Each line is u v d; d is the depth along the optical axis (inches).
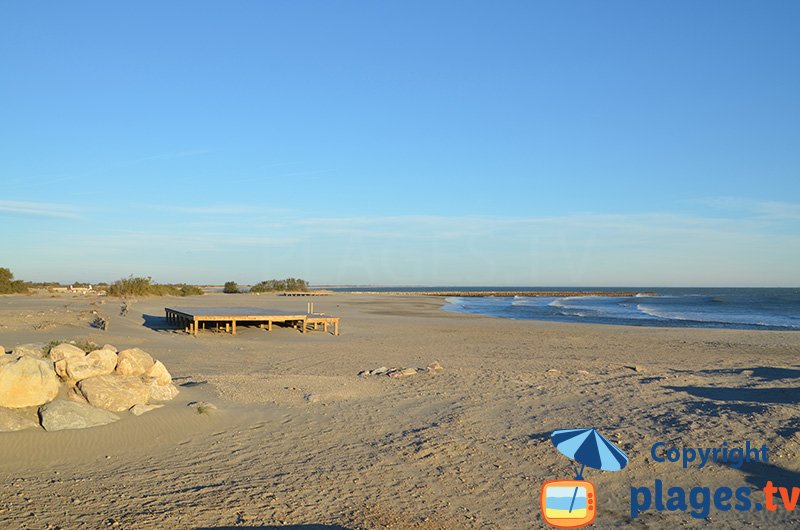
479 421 384.8
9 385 329.4
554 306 2667.3
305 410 414.9
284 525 228.8
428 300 3206.2
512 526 237.6
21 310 1321.4
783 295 4266.7
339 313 1701.5
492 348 872.3
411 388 495.2
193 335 978.7
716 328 1336.1
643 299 3895.2
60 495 252.7
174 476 282.8
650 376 561.0
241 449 327.3
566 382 520.4
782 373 595.2
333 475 288.2
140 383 386.6
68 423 327.6
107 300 1956.2
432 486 276.5
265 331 1051.9
